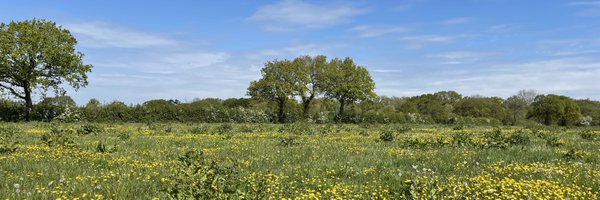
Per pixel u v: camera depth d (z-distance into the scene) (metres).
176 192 7.26
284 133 28.61
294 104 64.88
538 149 16.83
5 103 46.12
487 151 15.98
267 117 59.69
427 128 40.59
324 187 9.54
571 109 66.81
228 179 8.02
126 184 9.16
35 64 45.50
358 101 66.62
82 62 47.38
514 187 8.96
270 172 10.62
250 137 24.56
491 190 8.36
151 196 8.35
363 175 10.97
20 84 46.62
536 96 71.56
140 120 48.81
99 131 26.78
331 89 64.38
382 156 14.70
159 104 52.59
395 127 38.09
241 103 69.88
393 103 98.19
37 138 20.75
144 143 19.20
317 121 60.19
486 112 76.44
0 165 11.37
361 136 26.25
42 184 9.17
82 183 9.23
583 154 15.12
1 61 43.09
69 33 47.34
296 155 14.80
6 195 7.94
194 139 22.23
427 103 75.50
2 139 16.22
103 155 14.02
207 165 9.05
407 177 10.46
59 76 46.81
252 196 7.60
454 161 13.28
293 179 10.37
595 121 69.31
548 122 68.25
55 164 11.83
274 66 61.84
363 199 8.48
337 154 15.34
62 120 43.88
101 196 8.01
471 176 10.54
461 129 37.69
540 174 10.72
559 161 13.07
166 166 11.91
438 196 8.16
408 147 18.03
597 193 8.69
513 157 14.13
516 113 78.81
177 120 50.94
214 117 53.38
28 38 43.97
